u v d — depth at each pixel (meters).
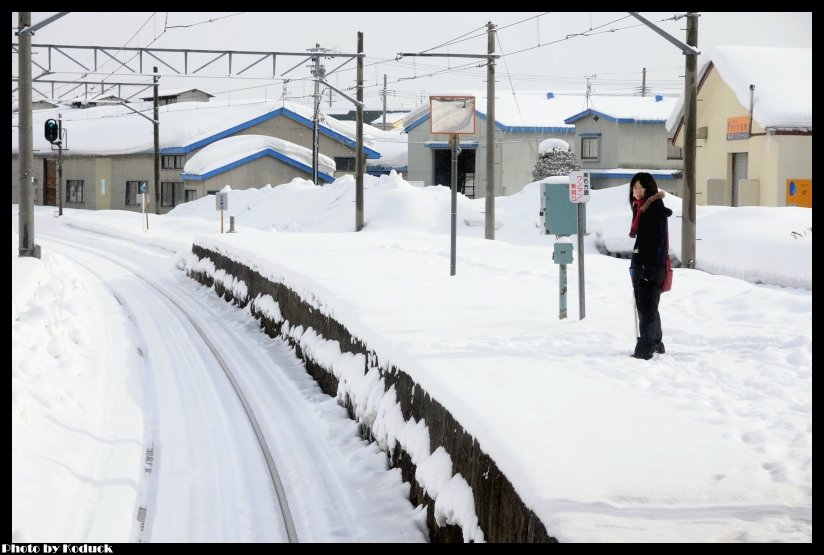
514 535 10.59
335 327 22.80
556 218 20.59
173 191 103.25
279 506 14.20
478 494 11.98
